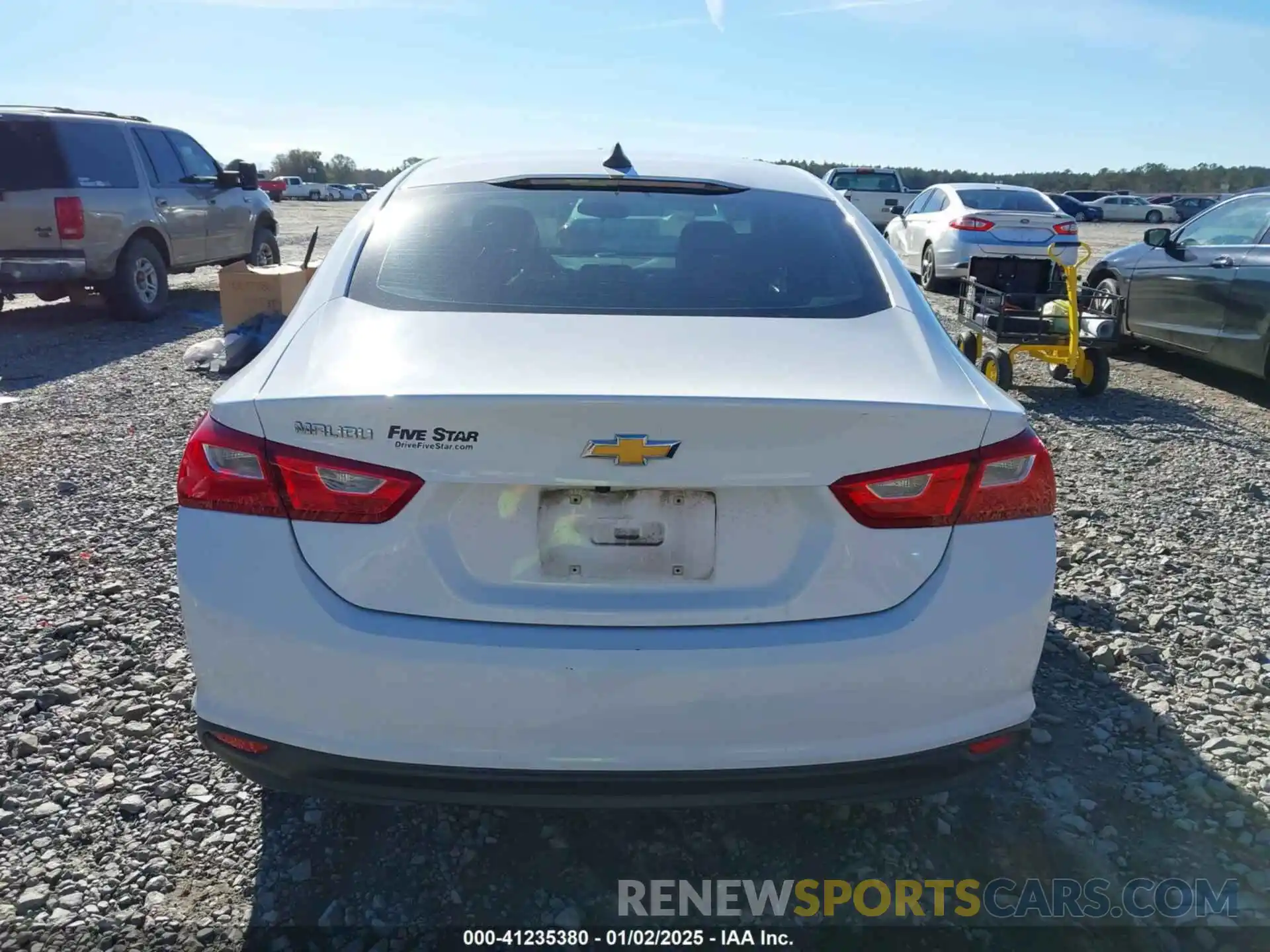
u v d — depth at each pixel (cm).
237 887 233
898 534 202
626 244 275
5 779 267
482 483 196
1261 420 691
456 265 260
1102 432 645
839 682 199
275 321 781
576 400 189
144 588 378
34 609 359
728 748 200
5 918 220
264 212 1247
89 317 1036
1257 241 739
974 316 754
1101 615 372
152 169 1016
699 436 193
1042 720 304
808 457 197
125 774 270
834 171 2073
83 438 579
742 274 264
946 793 271
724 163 337
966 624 204
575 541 201
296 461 199
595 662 195
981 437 206
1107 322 725
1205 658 342
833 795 207
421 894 233
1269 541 450
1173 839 254
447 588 198
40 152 894
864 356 228
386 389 200
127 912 224
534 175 310
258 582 199
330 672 197
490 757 199
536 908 230
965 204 1274
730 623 200
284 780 207
